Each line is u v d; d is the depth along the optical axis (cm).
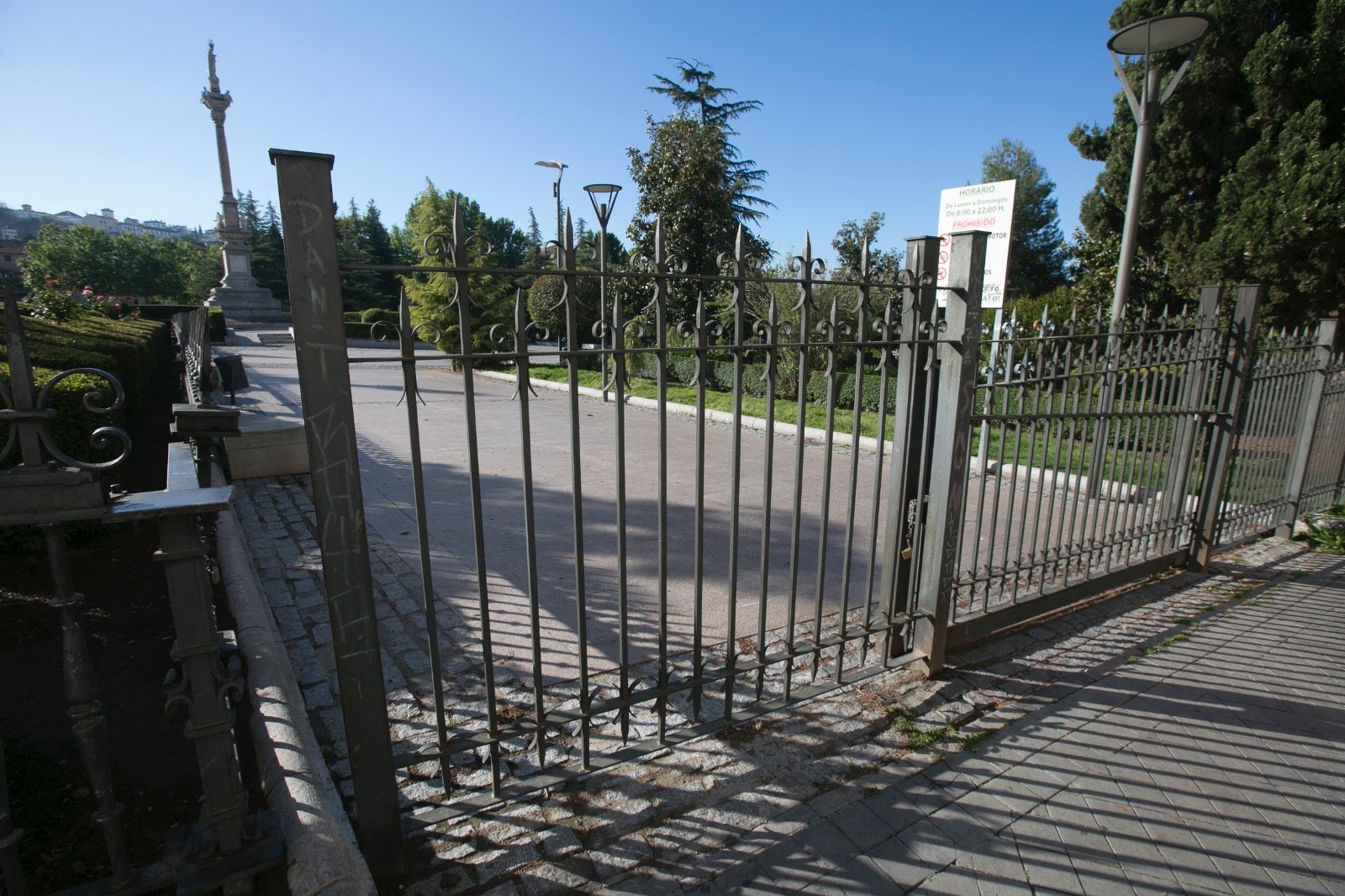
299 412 1083
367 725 217
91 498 157
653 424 1219
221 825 191
